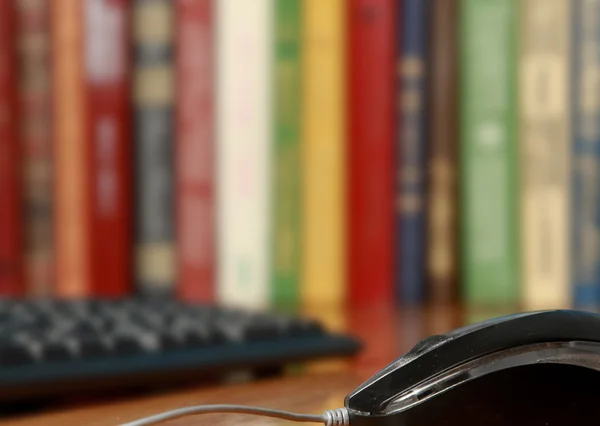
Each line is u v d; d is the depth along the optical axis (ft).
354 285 3.96
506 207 3.95
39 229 3.93
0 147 3.89
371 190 3.95
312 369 3.07
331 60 3.95
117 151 3.91
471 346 1.70
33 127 3.92
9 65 3.89
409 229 3.95
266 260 3.95
